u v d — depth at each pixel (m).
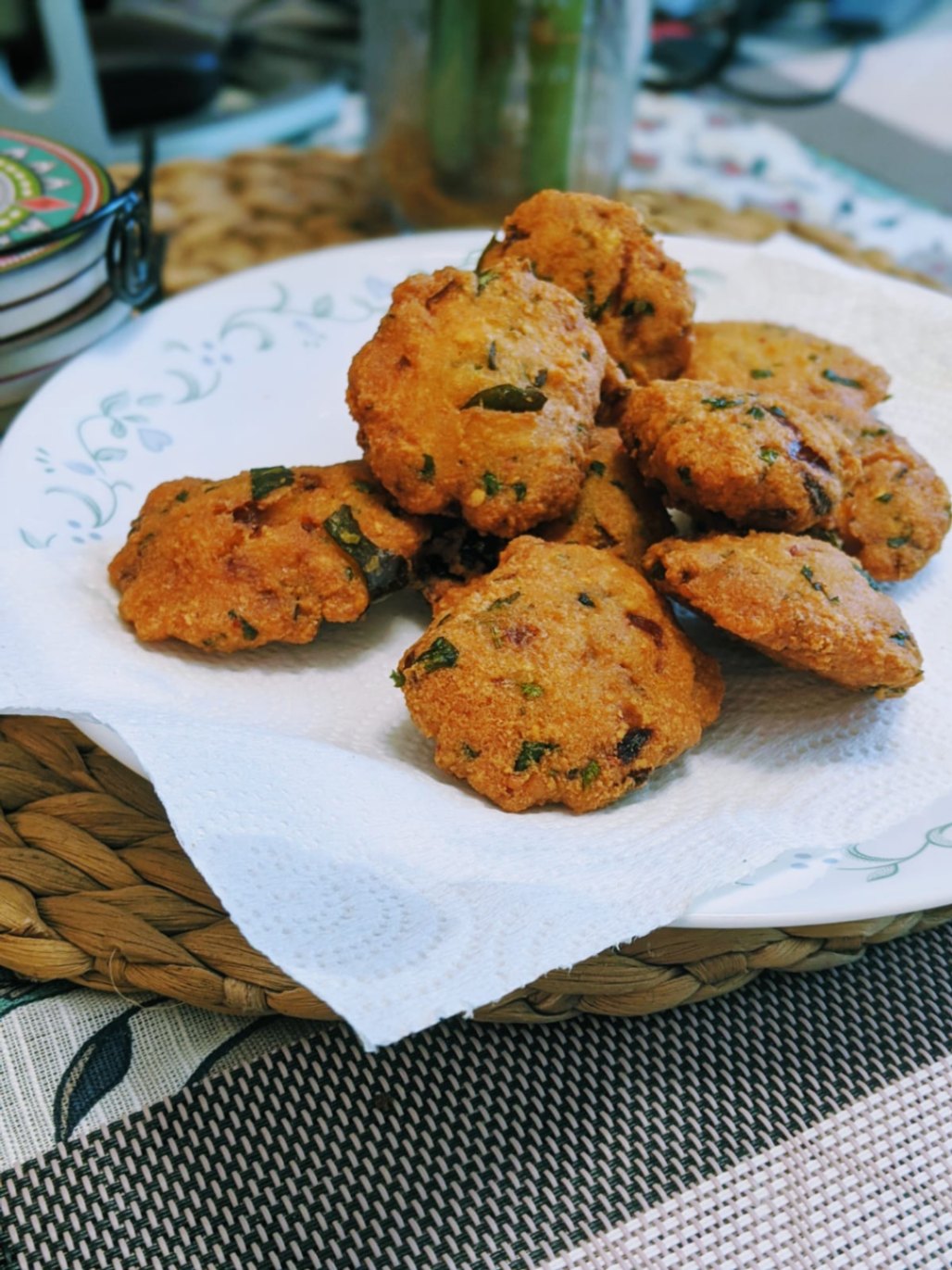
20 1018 0.20
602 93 0.38
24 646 0.22
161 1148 0.19
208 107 0.53
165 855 0.22
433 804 0.21
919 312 0.33
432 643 0.22
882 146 0.54
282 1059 0.20
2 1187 0.18
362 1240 0.18
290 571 0.24
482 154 0.39
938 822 0.21
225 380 0.30
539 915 0.18
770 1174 0.19
